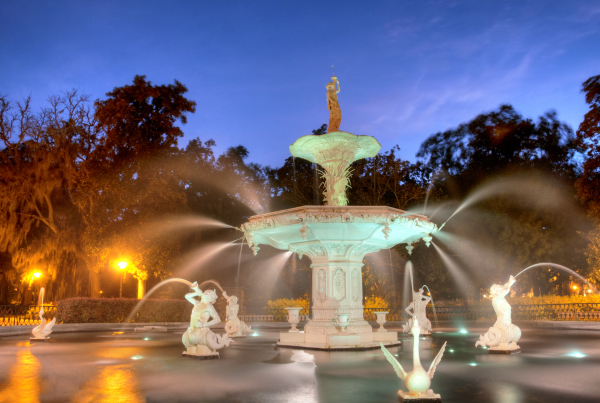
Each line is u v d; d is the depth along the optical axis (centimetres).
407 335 1446
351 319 1100
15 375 690
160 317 2108
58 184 2464
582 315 2111
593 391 559
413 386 503
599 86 2244
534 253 2486
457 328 1772
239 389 577
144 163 2445
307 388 582
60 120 2530
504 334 945
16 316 2002
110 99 2517
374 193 2519
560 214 2520
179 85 2647
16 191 2392
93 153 2448
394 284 2677
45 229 2728
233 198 3334
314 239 1109
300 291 3325
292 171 3027
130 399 526
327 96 1226
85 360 859
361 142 1173
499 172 2648
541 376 662
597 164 2225
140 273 2461
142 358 883
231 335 1416
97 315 1948
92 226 2338
